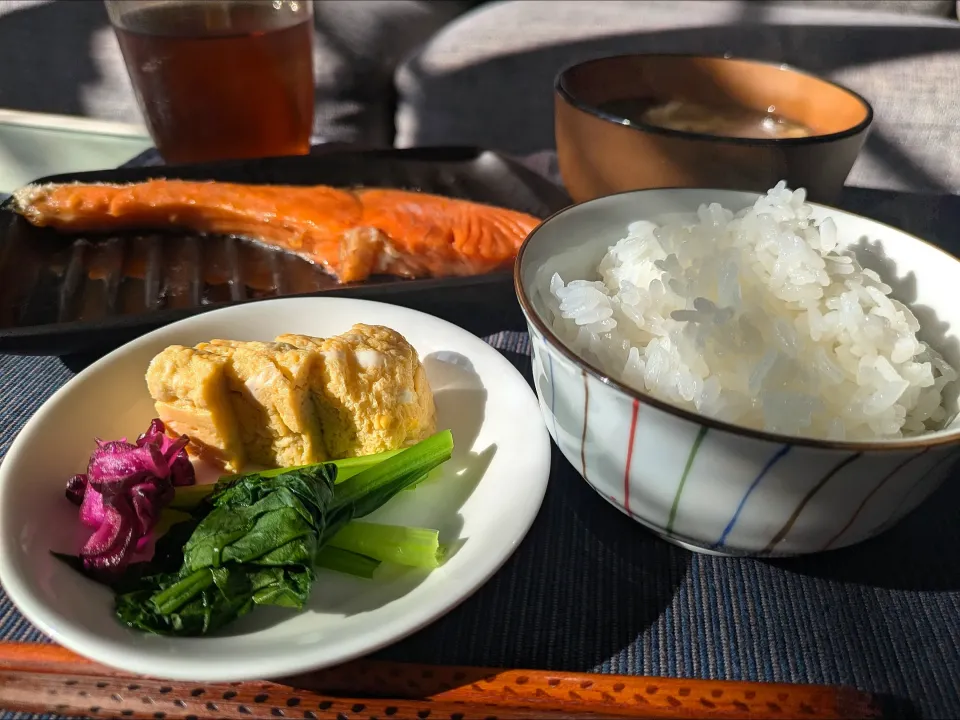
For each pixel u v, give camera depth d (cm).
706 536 17
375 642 15
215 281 29
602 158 27
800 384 17
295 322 24
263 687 15
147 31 31
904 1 56
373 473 19
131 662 14
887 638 17
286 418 20
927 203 34
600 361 18
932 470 15
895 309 18
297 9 34
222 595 16
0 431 21
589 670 16
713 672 16
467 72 52
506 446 20
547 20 55
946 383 18
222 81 32
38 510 18
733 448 14
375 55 53
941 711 15
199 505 19
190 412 20
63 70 53
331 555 18
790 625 17
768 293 19
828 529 16
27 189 30
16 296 27
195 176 33
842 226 21
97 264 29
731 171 24
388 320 24
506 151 52
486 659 16
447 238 29
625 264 20
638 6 57
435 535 18
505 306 27
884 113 48
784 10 56
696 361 17
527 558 18
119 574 17
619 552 19
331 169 35
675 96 32
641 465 16
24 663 15
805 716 15
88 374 21
